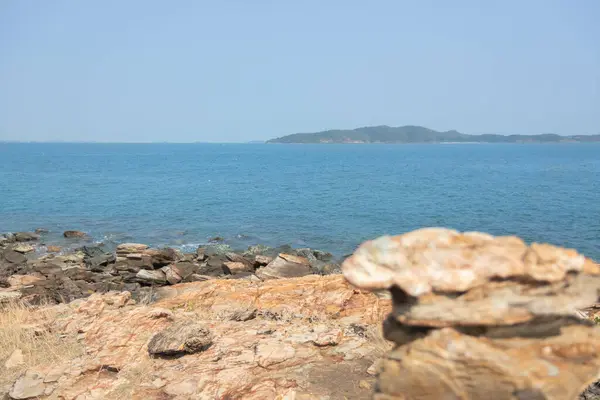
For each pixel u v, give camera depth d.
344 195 64.12
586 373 3.47
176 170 118.00
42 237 37.00
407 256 3.56
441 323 3.48
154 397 7.63
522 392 3.38
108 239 36.72
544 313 3.41
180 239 37.03
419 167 129.75
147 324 10.46
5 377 8.58
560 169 116.69
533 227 40.62
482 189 70.38
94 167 127.50
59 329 10.56
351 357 8.69
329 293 13.41
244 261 27.33
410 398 3.59
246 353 8.86
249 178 93.69
